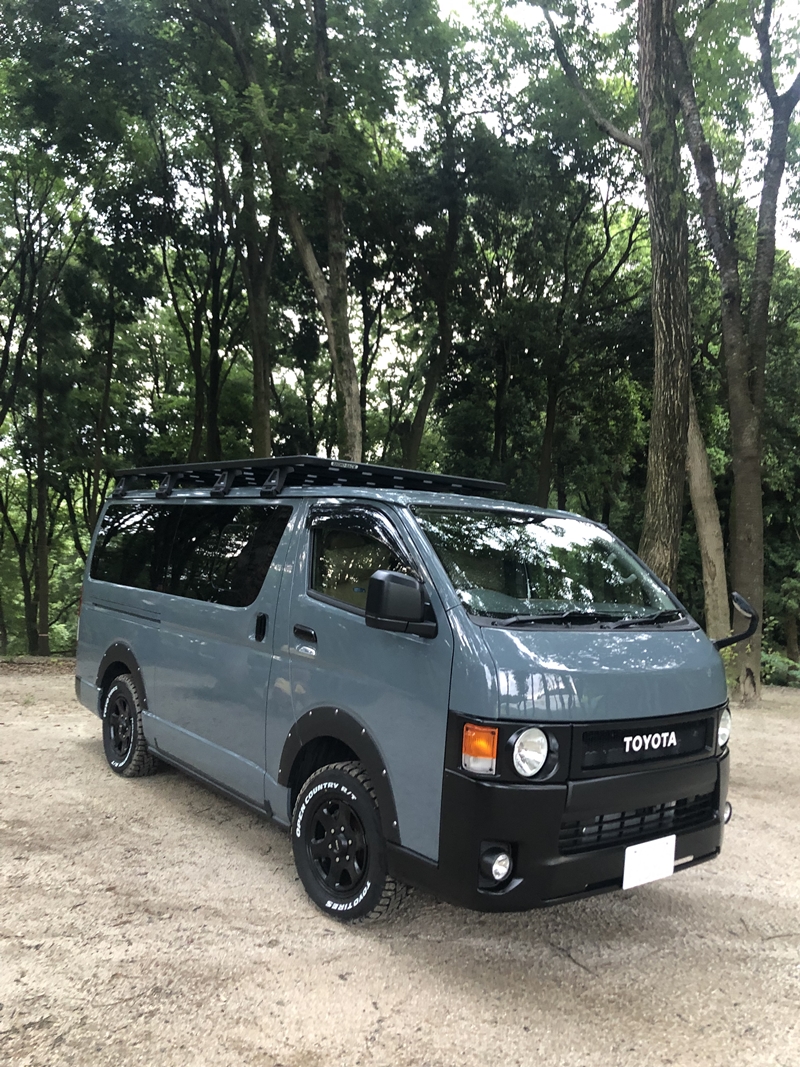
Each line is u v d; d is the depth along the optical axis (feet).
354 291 74.95
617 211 71.41
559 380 70.49
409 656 10.66
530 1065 8.61
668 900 13.23
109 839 14.57
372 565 11.97
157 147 66.44
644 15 29.89
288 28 47.39
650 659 11.01
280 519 14.17
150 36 46.21
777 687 46.47
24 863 13.25
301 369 82.99
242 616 13.98
